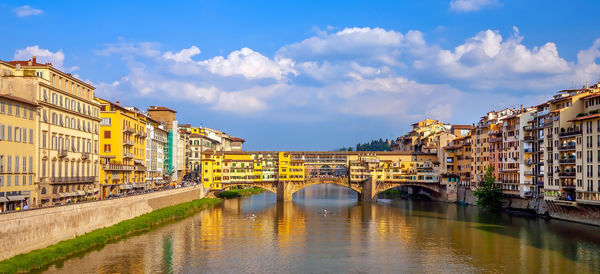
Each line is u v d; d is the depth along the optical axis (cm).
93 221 9431
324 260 8806
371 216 15062
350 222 13625
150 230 11281
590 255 8906
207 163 19975
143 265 8088
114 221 10456
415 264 8512
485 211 16225
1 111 7850
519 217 14312
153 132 17375
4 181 7925
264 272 7969
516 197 15500
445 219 14138
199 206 16188
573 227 11862
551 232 11244
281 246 10006
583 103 12288
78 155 10812
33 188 8938
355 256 9131
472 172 19012
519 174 15175
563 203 12406
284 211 16412
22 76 9038
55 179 9681
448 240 10638
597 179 11106
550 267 8175
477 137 18600
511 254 9125
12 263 6481
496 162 17000
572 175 12175
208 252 9294
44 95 9344
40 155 9156
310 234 11475
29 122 8800
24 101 8488
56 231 8025
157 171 17925
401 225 12962
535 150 14562
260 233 11519
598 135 11056
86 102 11325
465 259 8831
